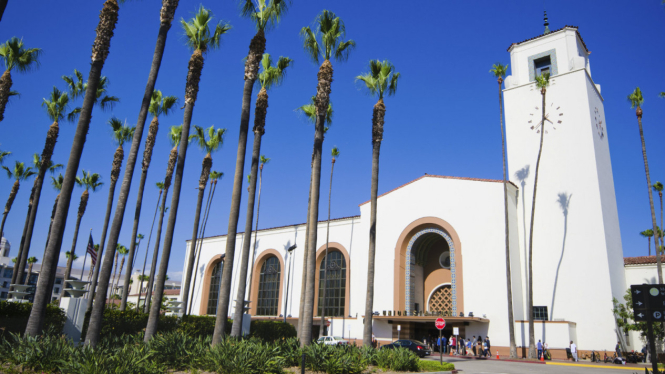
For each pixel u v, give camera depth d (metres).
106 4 16.09
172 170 33.38
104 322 19.95
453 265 35.31
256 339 19.00
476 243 34.50
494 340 31.78
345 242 43.41
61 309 17.58
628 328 28.84
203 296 52.97
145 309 33.19
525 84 40.31
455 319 32.31
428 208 37.59
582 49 41.66
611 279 31.97
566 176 35.56
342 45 22.09
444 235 36.53
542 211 35.91
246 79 19.22
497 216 34.28
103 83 29.00
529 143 38.47
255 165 20.56
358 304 39.16
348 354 17.12
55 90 27.83
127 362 12.00
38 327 13.48
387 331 36.19
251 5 19.91
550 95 38.56
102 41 15.75
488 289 32.97
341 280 42.72
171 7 18.23
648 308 11.16
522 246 35.97
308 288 18.27
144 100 17.27
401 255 37.88
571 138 36.28
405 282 37.25
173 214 19.14
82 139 14.88
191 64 20.47
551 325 30.81
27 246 26.56
